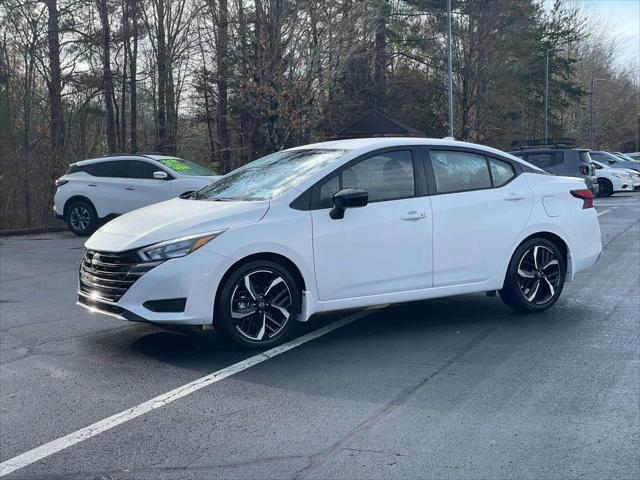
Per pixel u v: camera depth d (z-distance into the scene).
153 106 30.02
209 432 4.76
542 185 7.75
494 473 4.12
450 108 27.27
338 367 6.04
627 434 4.64
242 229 6.19
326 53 24.28
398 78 39.41
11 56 26.06
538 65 47.28
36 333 7.35
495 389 5.48
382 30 33.19
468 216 7.18
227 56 24.75
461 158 7.34
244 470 4.21
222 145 27.72
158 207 7.00
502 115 42.25
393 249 6.80
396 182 6.94
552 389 5.46
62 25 25.95
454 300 8.55
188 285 6.00
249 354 6.42
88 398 5.43
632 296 8.76
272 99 24.16
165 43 28.56
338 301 6.61
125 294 6.09
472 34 37.91
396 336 6.99
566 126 67.88
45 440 4.69
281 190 6.63
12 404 5.33
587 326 7.32
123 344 6.86
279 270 6.39
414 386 5.56
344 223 6.58
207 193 7.33
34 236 17.20
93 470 4.26
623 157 38.56
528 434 4.65
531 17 42.19
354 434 4.68
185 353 6.50
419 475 4.11
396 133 26.72
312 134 26.38
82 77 26.81
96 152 28.72
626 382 5.60
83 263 6.70
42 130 26.64
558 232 7.75
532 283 7.75
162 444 4.59
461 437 4.61
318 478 4.09
